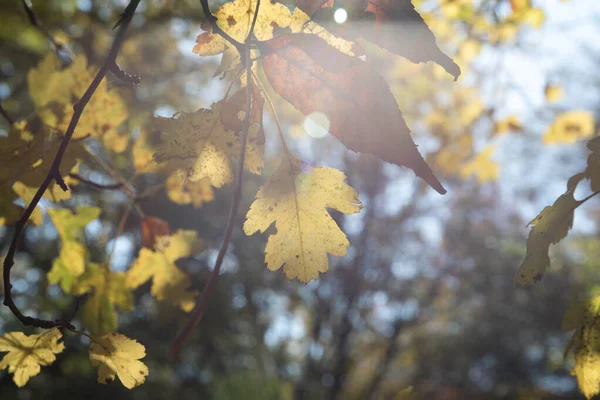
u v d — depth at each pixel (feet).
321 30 2.31
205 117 2.77
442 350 70.23
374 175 46.60
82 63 3.90
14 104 13.24
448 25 9.37
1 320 25.26
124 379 2.74
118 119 3.94
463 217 48.37
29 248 26.89
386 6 2.21
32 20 4.94
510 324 65.26
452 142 10.62
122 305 4.44
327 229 2.57
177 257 4.44
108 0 13.60
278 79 2.30
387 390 71.36
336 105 2.21
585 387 2.60
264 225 2.58
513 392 64.39
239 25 2.47
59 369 37.96
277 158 23.39
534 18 8.64
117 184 4.12
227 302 51.37
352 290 55.26
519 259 56.18
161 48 18.06
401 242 52.70
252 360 59.16
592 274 46.73
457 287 60.18
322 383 58.75
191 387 54.80
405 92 11.44
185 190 4.21
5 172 3.60
